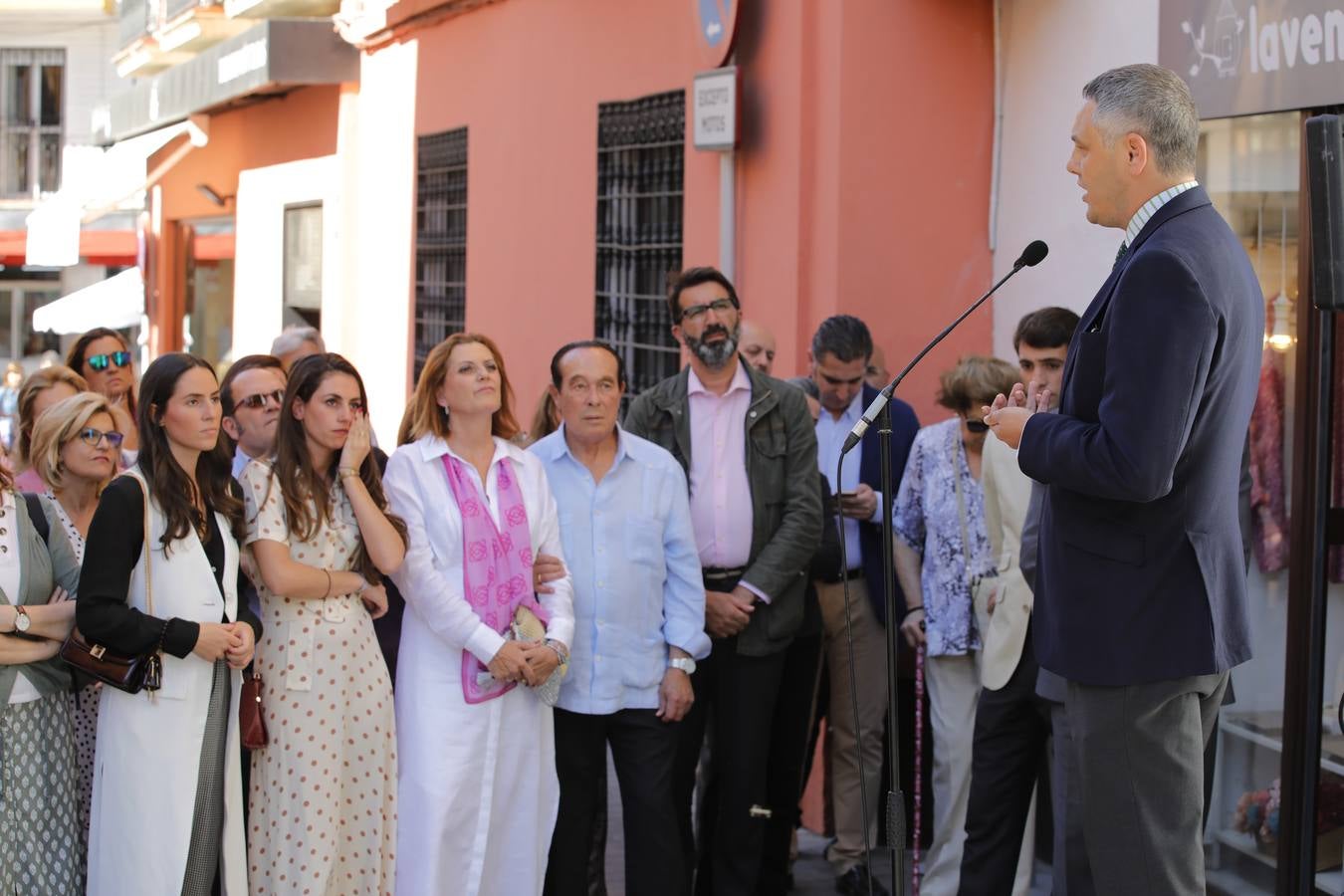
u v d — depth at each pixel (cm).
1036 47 632
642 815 492
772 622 512
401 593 469
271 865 442
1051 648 362
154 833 420
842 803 587
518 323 955
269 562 440
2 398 1759
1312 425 495
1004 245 657
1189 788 350
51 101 2412
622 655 489
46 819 435
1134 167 346
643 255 826
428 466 469
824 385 580
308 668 445
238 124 1484
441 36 1060
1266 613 524
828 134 652
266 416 518
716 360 511
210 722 430
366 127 1197
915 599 553
